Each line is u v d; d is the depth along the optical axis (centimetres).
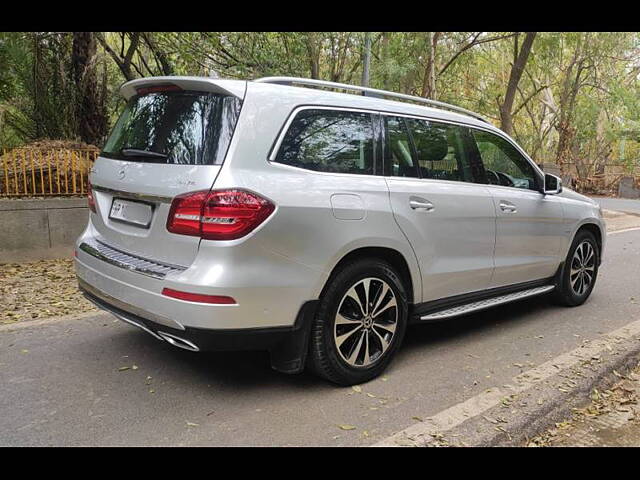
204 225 301
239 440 298
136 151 353
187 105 341
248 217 303
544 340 475
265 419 321
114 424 312
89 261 375
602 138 2755
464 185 443
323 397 351
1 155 752
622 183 2552
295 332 332
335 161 357
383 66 1291
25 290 593
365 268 361
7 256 705
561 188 534
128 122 386
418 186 399
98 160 403
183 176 316
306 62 1212
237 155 311
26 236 716
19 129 1123
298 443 297
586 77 2442
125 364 395
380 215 365
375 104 391
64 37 1064
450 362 418
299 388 363
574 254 571
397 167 394
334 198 341
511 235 480
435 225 406
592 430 332
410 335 481
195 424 314
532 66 2222
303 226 323
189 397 346
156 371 384
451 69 1858
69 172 766
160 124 352
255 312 310
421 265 398
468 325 514
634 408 362
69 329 469
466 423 318
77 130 1059
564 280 566
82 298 570
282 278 317
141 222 342
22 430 303
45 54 1052
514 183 506
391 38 1370
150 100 372
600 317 550
